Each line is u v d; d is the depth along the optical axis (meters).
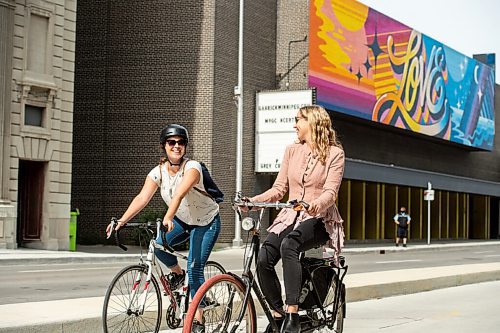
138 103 33.75
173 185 7.11
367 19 40.12
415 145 48.59
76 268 19.72
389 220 46.22
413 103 44.94
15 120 25.88
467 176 56.41
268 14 36.72
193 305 6.12
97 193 34.16
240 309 6.43
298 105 34.16
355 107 38.91
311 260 6.97
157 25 33.62
